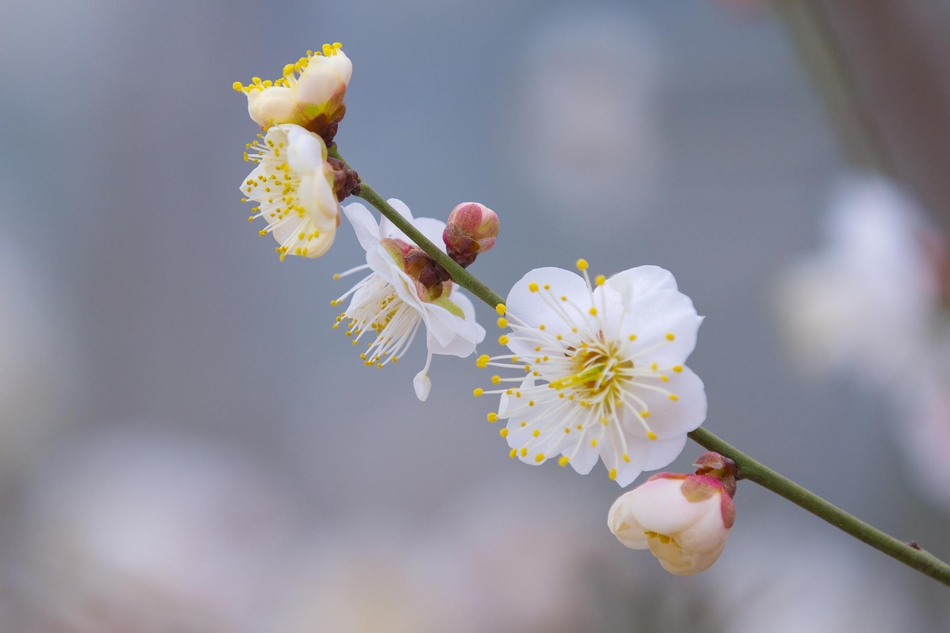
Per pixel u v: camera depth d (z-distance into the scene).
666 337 0.44
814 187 1.03
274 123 0.45
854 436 0.96
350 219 0.45
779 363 1.04
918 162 0.46
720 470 0.44
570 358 0.45
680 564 0.44
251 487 0.74
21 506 0.71
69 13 1.07
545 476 0.92
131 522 0.61
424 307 0.45
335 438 1.06
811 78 0.52
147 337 1.07
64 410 0.91
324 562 0.69
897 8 0.45
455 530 0.74
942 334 0.61
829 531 0.80
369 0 1.17
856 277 0.62
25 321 0.90
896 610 0.70
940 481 0.68
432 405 1.07
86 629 0.52
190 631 0.54
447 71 1.19
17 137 1.07
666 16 1.06
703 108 1.04
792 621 0.59
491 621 0.62
